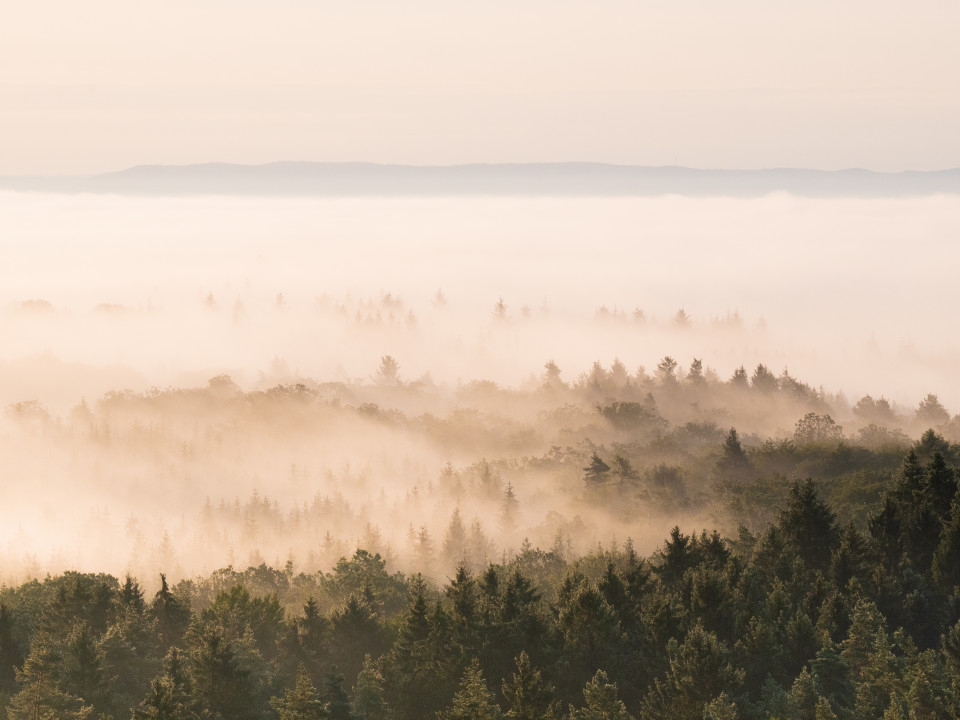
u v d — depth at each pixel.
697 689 98.38
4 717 101.06
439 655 113.12
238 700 102.75
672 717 98.94
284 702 99.81
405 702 109.81
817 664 103.50
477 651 112.88
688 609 122.69
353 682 122.38
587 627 113.31
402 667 112.12
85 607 131.50
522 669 99.12
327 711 96.88
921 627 123.00
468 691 96.31
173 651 113.25
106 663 110.81
